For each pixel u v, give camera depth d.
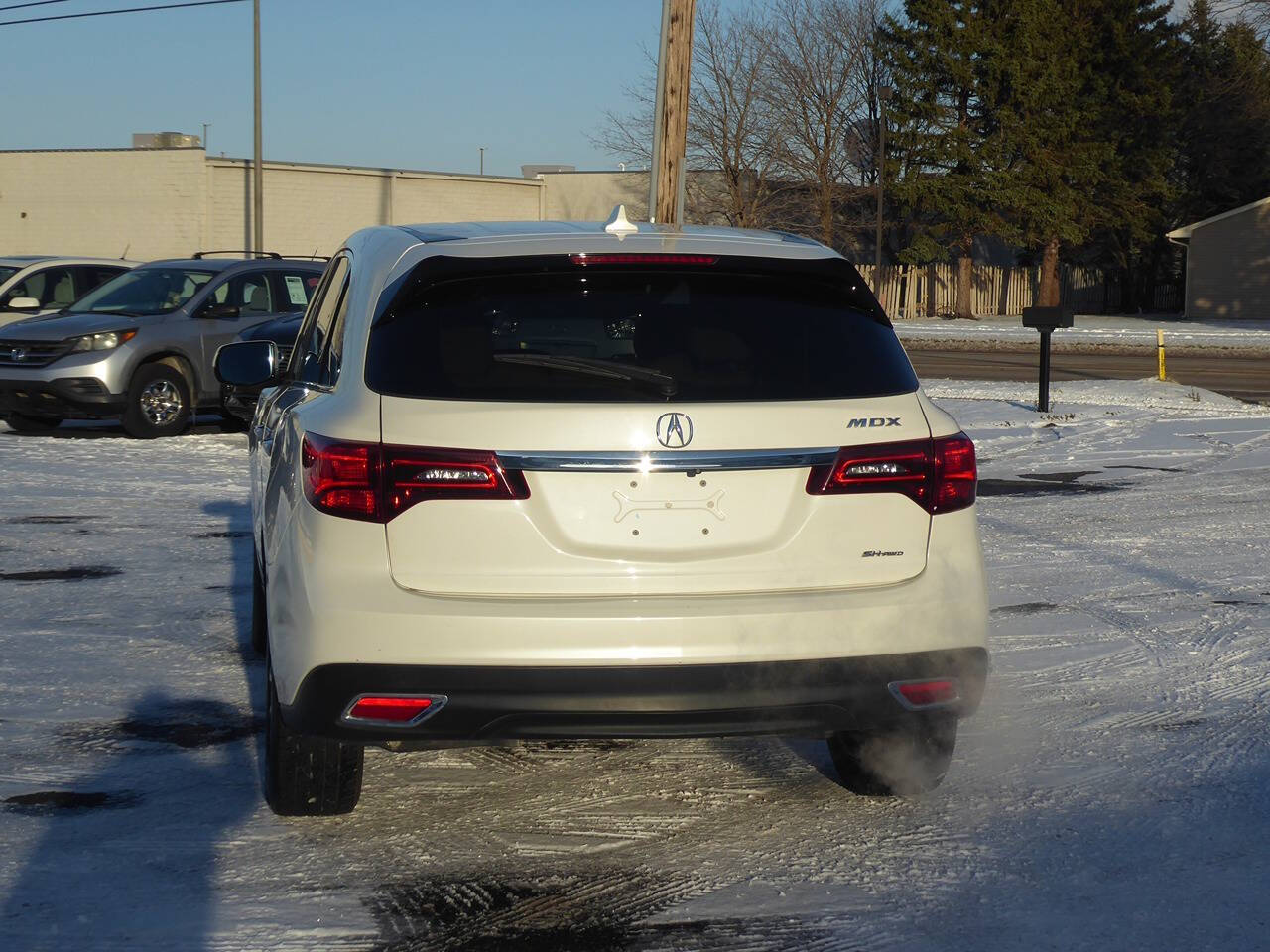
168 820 4.44
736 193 52.16
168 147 50.88
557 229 4.43
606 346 3.96
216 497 11.12
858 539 3.94
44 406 14.55
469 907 3.84
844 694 3.89
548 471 3.77
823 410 3.92
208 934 3.63
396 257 4.25
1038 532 9.95
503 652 3.73
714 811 4.62
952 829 4.45
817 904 3.88
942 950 3.60
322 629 3.77
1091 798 4.73
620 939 3.65
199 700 5.75
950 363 28.94
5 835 4.29
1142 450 14.70
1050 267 53.66
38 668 6.18
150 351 14.73
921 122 51.59
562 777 4.95
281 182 49.53
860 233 55.00
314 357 5.02
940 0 50.62
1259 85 55.28
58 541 9.19
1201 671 6.32
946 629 3.98
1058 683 6.13
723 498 3.84
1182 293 62.38
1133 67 53.25
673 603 3.80
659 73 15.80
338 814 4.49
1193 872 4.10
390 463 3.77
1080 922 3.76
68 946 3.55
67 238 50.81
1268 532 9.94
